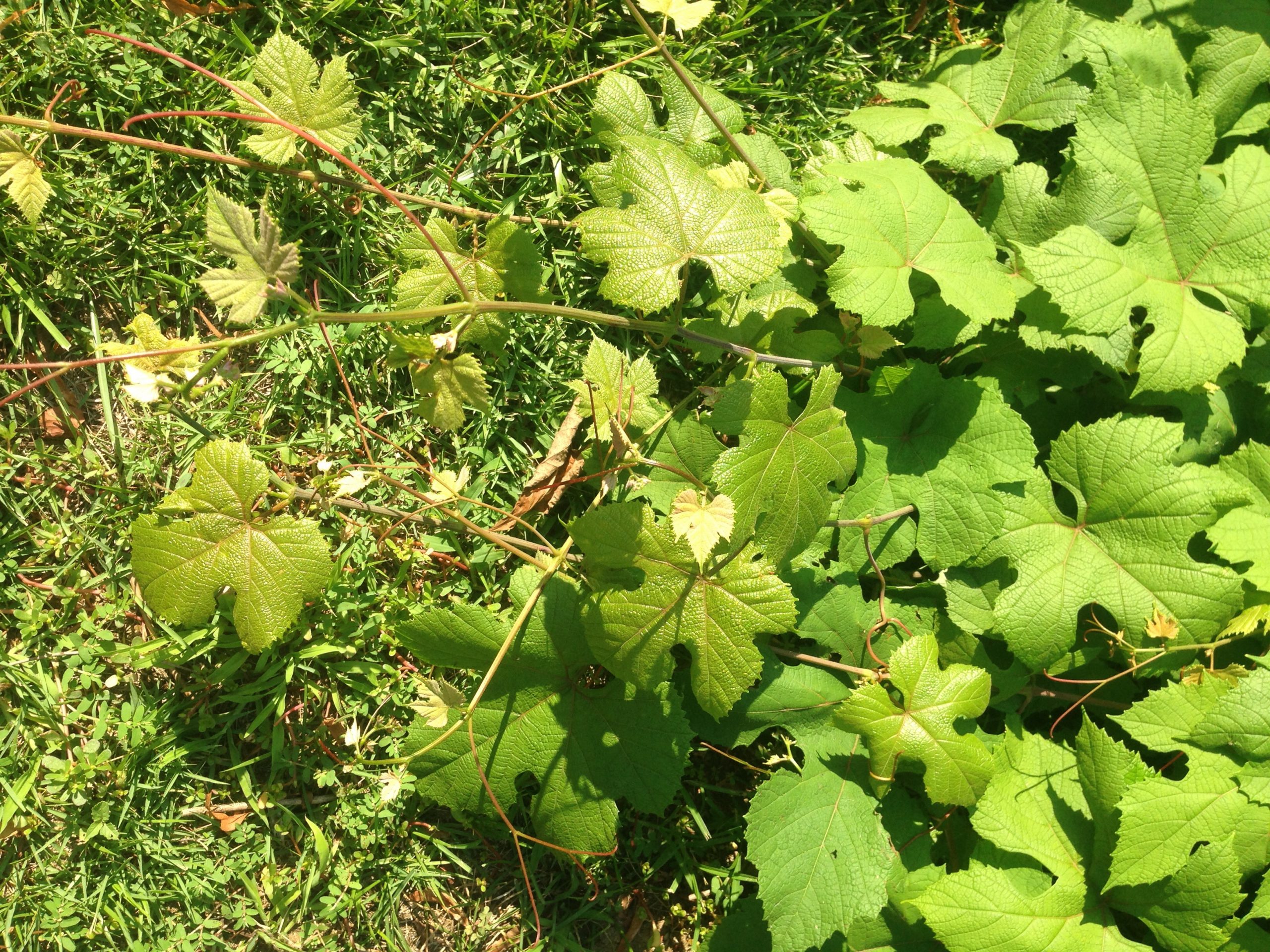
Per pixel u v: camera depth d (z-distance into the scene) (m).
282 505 0.78
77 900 0.81
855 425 0.82
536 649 0.79
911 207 0.79
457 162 0.89
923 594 0.85
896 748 0.77
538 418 0.88
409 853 0.85
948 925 0.75
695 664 0.76
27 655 0.83
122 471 0.84
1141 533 0.80
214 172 0.85
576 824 0.80
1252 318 0.83
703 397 0.88
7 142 0.75
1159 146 0.83
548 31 0.90
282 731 0.84
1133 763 0.78
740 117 0.86
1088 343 0.81
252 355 0.86
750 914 0.82
